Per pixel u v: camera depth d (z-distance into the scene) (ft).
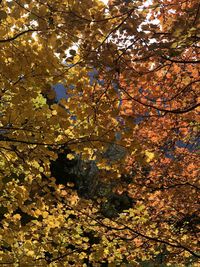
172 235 21.34
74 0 12.55
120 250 19.89
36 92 14.52
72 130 15.25
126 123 14.28
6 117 14.84
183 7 14.11
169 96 18.29
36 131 15.19
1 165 17.03
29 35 14.47
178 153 21.58
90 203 18.88
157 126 19.35
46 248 19.04
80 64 12.88
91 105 14.85
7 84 14.33
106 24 12.66
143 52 12.43
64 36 13.09
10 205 17.54
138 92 17.29
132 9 11.42
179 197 21.61
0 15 11.82
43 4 12.10
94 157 15.60
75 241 19.34
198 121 18.16
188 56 17.17
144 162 14.88
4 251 19.21
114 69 12.82
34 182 16.99
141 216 19.72
